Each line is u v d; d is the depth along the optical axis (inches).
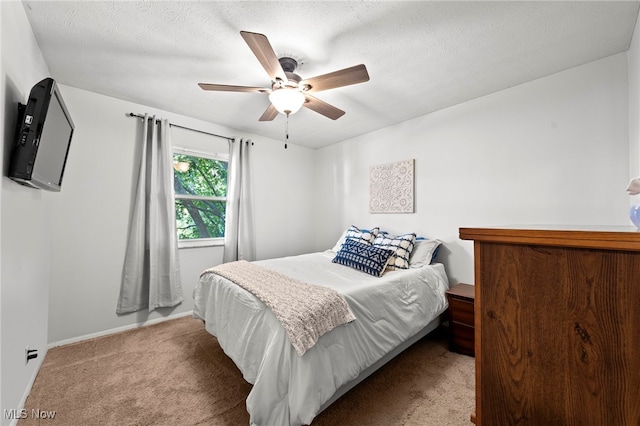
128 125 108.7
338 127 136.7
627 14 60.7
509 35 67.9
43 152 58.5
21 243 60.5
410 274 90.1
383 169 135.3
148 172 112.0
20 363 60.4
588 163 80.0
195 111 118.3
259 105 112.0
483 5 58.3
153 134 111.7
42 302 81.3
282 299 62.3
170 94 102.4
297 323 54.3
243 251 137.4
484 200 101.1
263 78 89.8
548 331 23.0
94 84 95.1
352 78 69.4
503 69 83.5
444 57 77.3
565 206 83.7
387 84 92.8
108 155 104.3
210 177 135.2
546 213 87.2
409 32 66.8
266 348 57.1
